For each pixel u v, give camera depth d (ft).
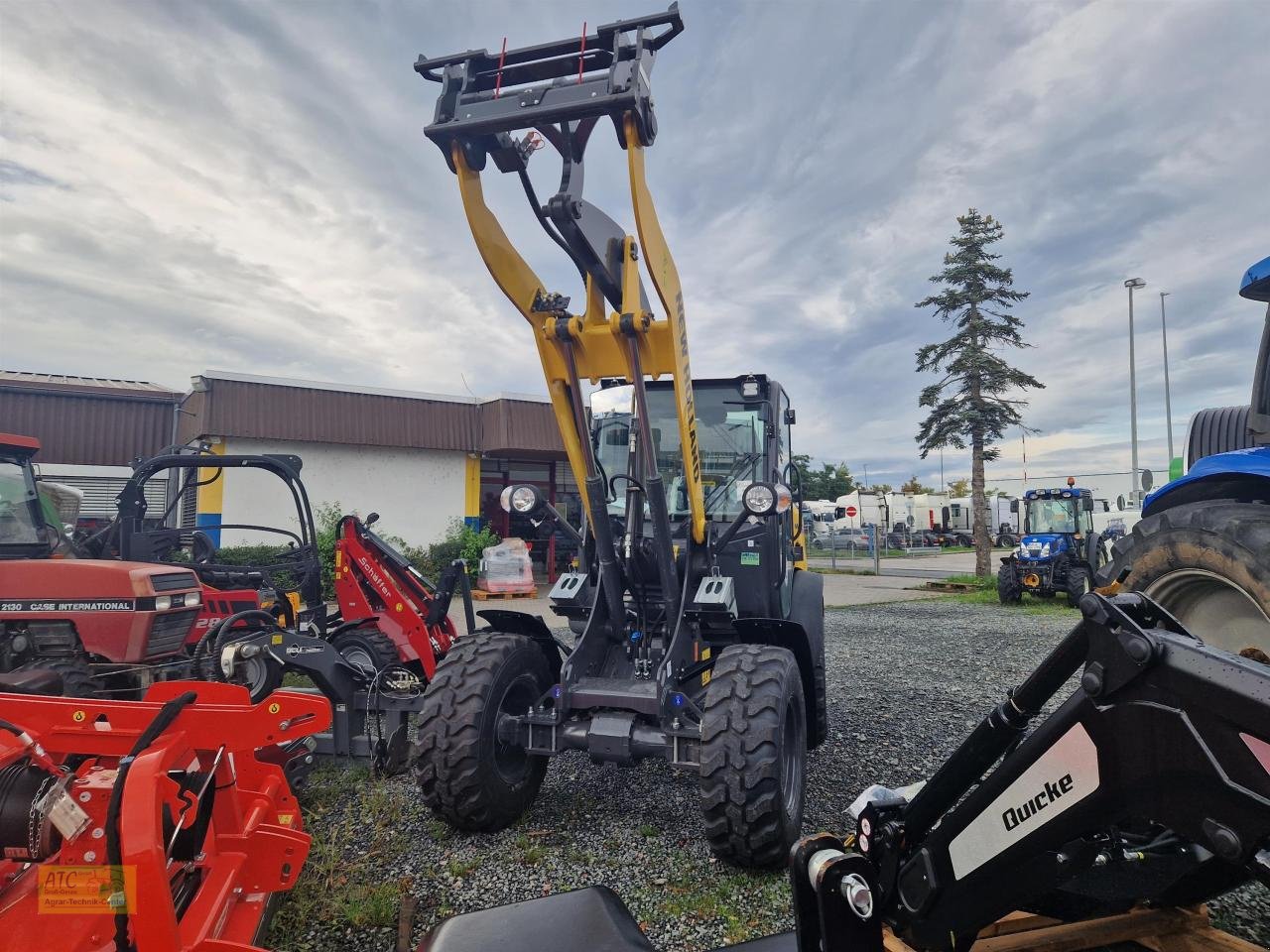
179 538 22.04
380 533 49.37
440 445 50.49
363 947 8.63
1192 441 15.58
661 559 11.66
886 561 93.71
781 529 15.15
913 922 5.41
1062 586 43.21
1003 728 4.94
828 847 5.17
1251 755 3.34
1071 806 4.28
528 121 9.11
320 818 12.31
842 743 15.96
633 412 14.06
